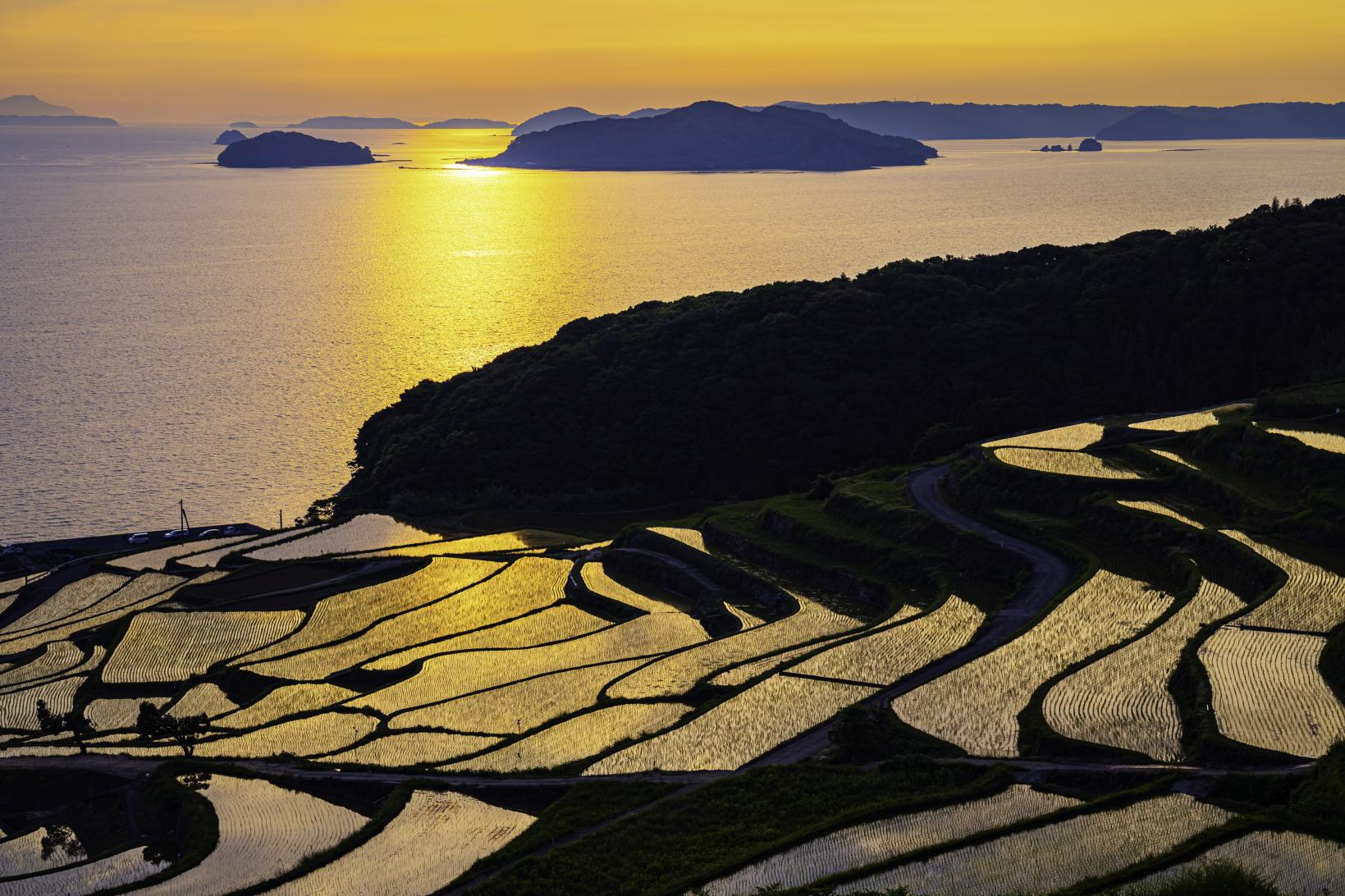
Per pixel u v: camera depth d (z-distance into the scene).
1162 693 54.91
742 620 79.88
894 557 84.62
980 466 94.06
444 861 48.41
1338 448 81.50
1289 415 92.62
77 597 102.44
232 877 48.78
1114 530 80.44
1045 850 42.25
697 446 129.25
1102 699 54.69
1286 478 81.19
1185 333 131.38
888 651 66.44
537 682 70.81
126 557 112.62
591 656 75.50
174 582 104.25
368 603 92.62
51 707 76.88
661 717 62.50
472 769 57.59
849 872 41.62
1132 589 71.19
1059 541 80.81
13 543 122.31
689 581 90.00
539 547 108.69
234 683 78.25
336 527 120.94
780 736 56.88
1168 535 76.88
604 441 133.25
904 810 46.16
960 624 70.44
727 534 96.38
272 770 60.56
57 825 58.38
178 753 65.62
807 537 92.06
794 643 72.69
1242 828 41.47
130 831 56.84
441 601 91.69
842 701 60.38
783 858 43.59
